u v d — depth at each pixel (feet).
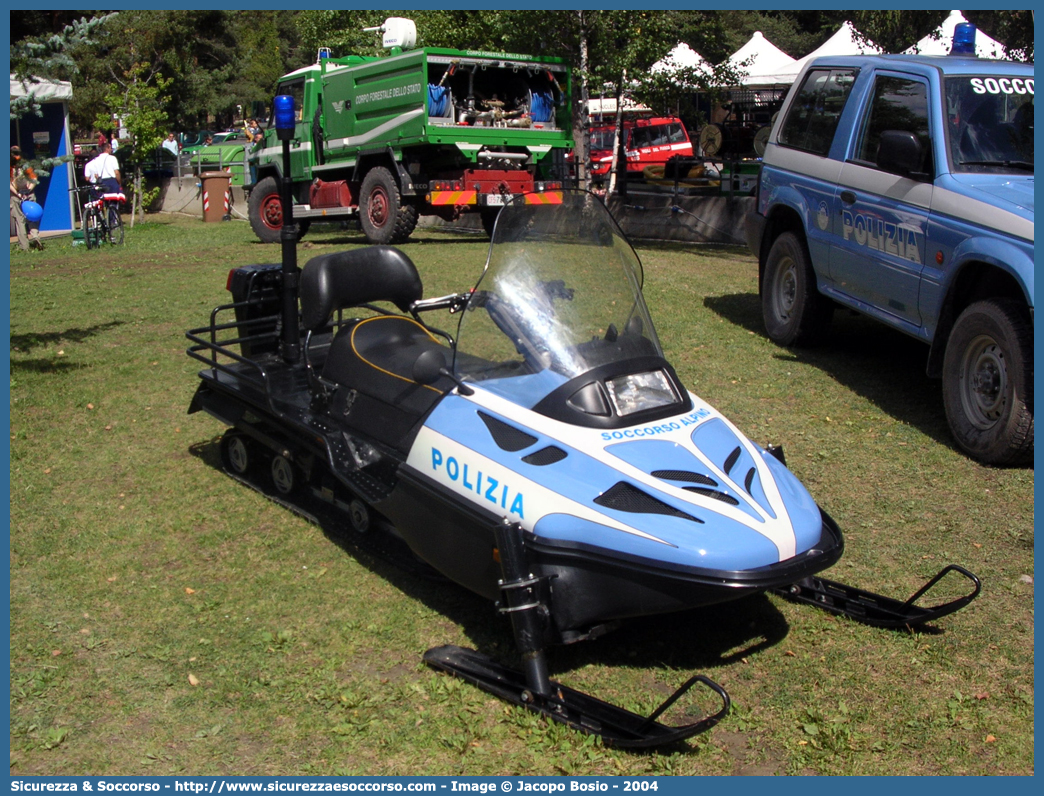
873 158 23.40
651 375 13.24
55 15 56.59
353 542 15.35
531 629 11.25
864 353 26.53
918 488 17.74
